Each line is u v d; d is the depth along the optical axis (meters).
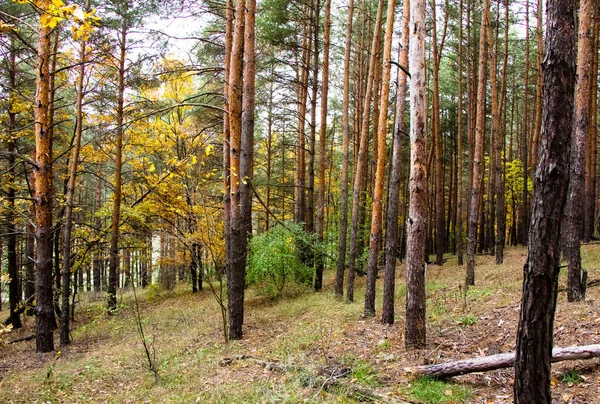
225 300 14.70
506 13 17.44
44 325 10.12
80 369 8.04
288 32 14.69
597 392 4.36
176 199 16.11
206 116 16.75
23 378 7.86
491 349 6.03
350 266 12.25
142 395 6.14
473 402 4.61
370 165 24.06
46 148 9.75
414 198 6.84
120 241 16.91
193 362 7.59
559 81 3.35
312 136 15.92
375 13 16.44
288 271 14.31
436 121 17.95
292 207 28.50
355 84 20.47
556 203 3.39
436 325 7.77
